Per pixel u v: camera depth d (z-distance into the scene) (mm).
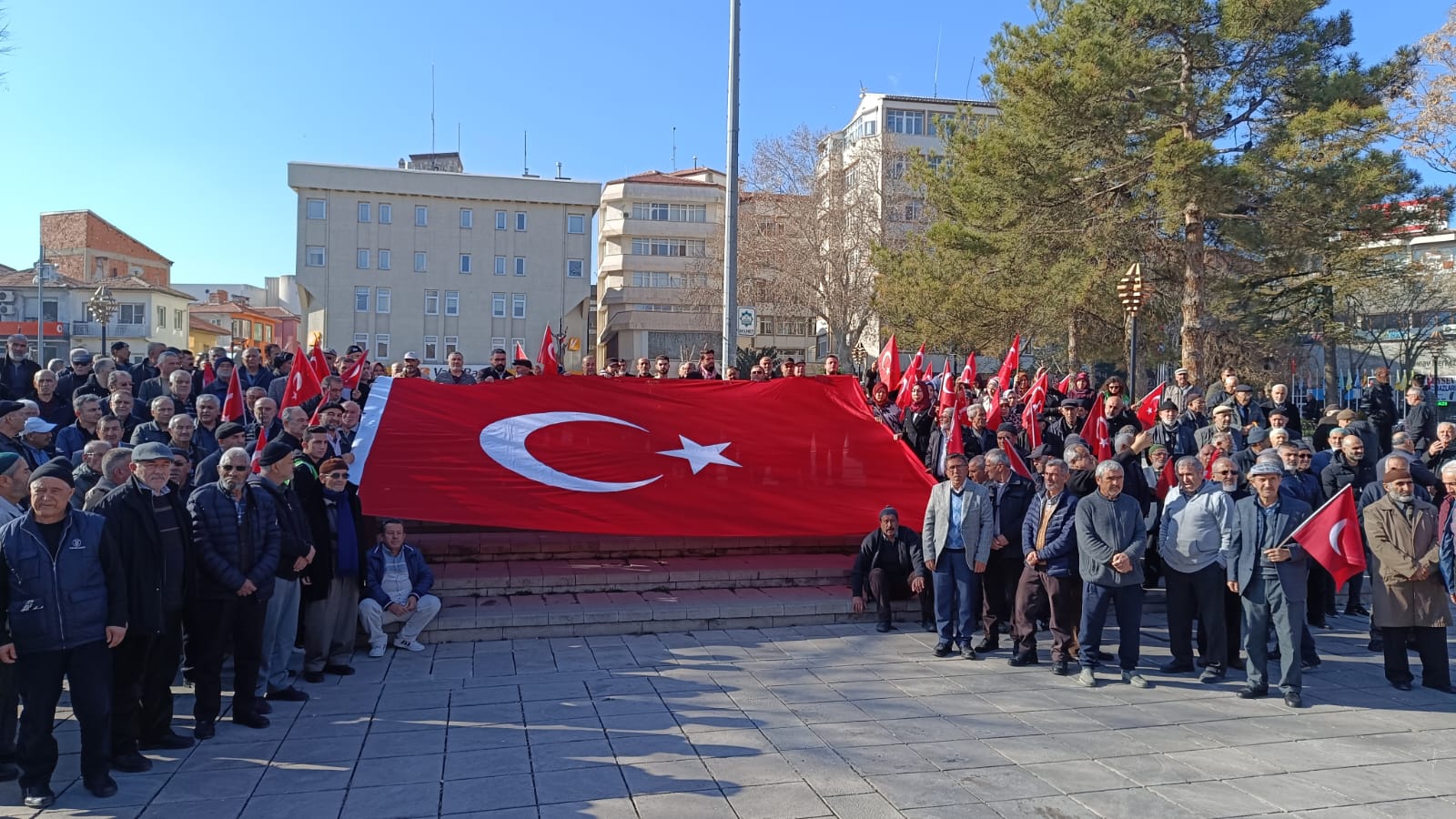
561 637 8953
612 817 5023
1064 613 8070
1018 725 6656
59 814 5105
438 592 9477
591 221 57438
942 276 24531
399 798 5285
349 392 11992
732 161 15242
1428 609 7688
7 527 5273
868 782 5543
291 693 7035
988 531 8508
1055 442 11703
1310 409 21109
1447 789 5594
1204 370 22406
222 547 6312
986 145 22281
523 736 6273
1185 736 6492
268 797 5309
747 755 5945
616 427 10922
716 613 9328
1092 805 5258
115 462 6289
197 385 12570
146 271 70125
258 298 96000
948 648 8594
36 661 5211
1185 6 20266
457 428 10508
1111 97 20625
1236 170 18922
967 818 5059
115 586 5477
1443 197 19656
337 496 7770
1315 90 20219
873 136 40844
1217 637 7922
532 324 56469
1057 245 22969
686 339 61844
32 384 12211
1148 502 9961
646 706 6922
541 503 9914
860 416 11727
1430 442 14438
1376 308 34438
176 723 6602
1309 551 7277
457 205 55594
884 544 9586
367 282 54250
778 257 39688
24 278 57438
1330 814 5207
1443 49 24438
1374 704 7355
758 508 10445
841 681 7680
